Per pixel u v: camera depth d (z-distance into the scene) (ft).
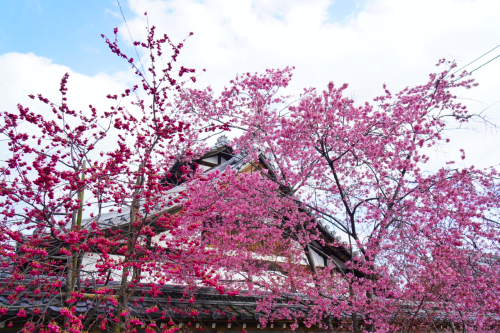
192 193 23.56
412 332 25.98
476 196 25.29
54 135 17.60
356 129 25.38
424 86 28.71
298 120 23.66
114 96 19.48
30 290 17.92
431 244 23.68
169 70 19.58
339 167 28.53
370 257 23.84
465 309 24.56
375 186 27.32
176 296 23.75
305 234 26.25
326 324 26.84
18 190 15.31
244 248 26.11
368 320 24.18
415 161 25.49
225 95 28.96
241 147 28.40
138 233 16.66
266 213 27.07
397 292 23.09
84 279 19.94
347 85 23.79
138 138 18.07
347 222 28.12
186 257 17.61
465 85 27.63
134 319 15.31
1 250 14.11
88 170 17.53
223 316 22.71
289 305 24.84
